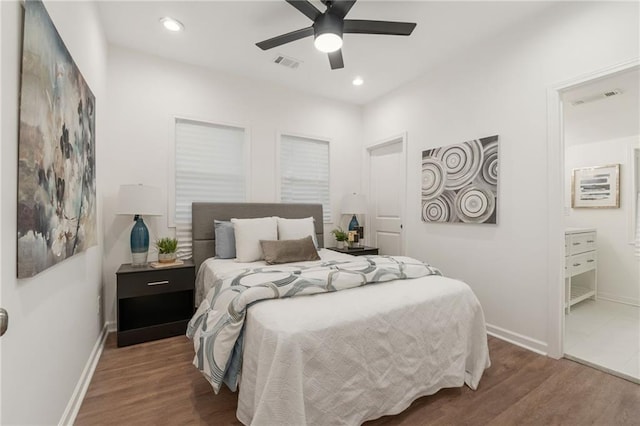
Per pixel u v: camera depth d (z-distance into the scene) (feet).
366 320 4.99
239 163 11.60
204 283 9.07
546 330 7.57
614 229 12.36
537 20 7.79
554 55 7.45
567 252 10.57
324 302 5.26
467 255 9.54
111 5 7.54
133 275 8.13
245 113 11.60
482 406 5.55
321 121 13.43
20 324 3.30
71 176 4.81
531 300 7.89
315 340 4.45
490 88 8.89
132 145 9.57
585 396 5.86
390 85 12.23
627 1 6.30
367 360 4.92
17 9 3.17
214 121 10.96
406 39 8.98
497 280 8.69
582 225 13.33
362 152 14.47
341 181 14.03
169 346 8.00
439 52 9.70
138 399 5.70
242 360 4.93
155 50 9.68
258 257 9.44
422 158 11.05
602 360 7.17
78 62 5.66
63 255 4.40
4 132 2.93
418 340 5.53
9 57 3.01
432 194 10.61
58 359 4.53
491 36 8.80
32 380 3.62
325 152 13.71
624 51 6.33
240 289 5.58
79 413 5.29
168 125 10.16
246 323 4.99
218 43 9.30
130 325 8.46
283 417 4.00
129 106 9.53
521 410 5.45
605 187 12.64
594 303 12.07
